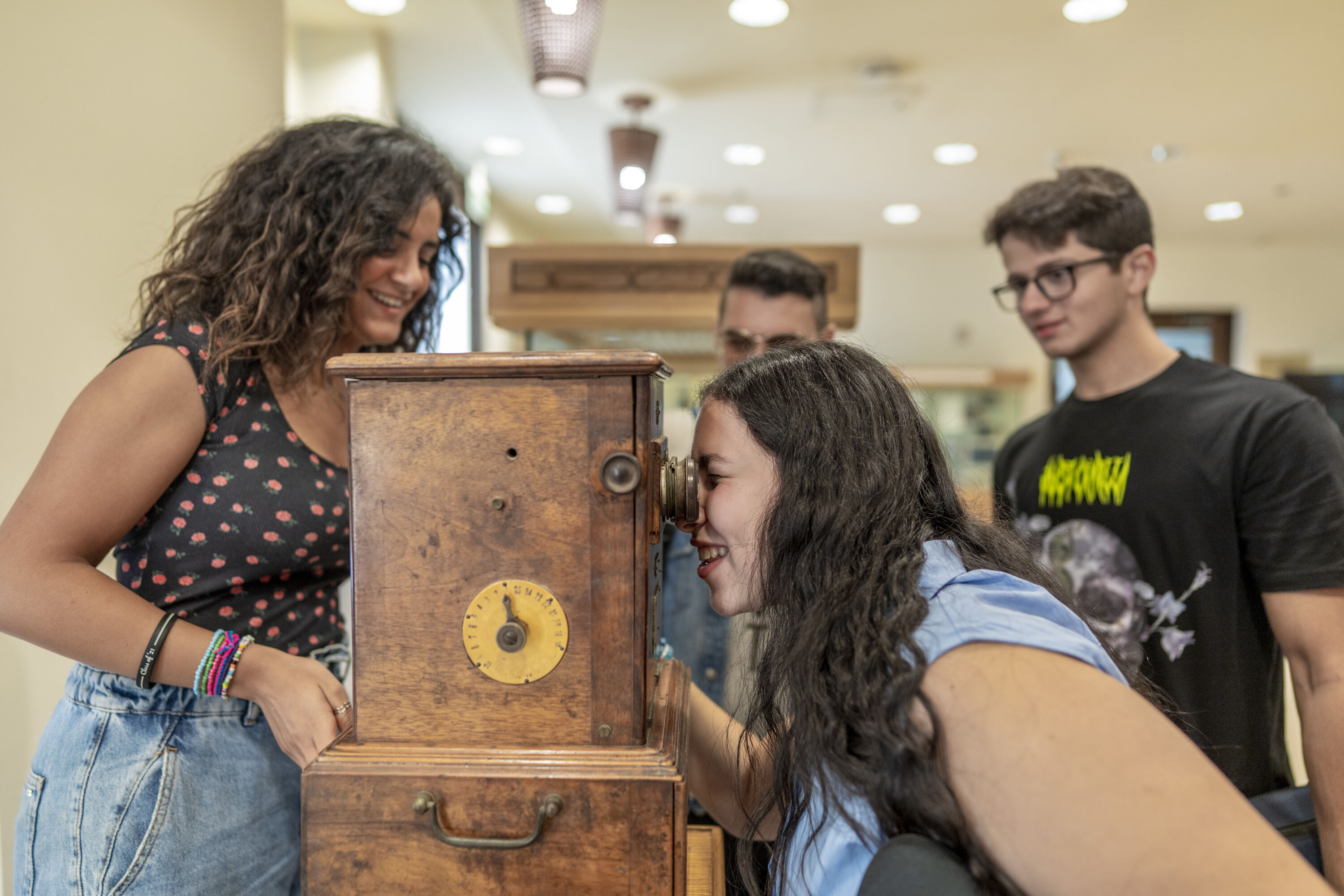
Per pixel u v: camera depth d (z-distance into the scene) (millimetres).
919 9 2795
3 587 834
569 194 5086
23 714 1278
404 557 735
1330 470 1151
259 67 1858
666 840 702
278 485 1000
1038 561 859
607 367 698
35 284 1278
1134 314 1419
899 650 647
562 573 727
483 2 2641
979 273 6879
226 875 972
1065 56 3146
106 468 872
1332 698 1079
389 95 2963
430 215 1179
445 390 722
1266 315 6734
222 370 958
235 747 976
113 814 917
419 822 709
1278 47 3045
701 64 3232
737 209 5531
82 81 1373
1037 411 6832
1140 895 492
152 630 855
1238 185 4926
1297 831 1047
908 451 797
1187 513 1289
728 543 804
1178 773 519
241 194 1070
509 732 738
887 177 4770
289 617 1051
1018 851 543
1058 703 560
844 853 685
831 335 1722
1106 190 1370
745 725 892
